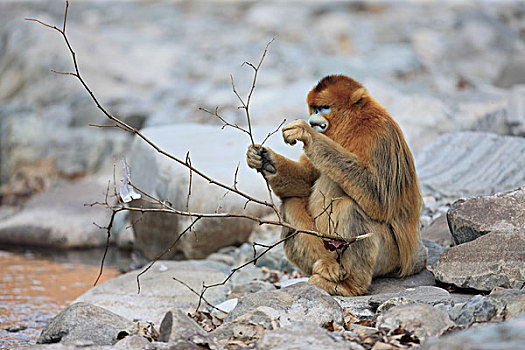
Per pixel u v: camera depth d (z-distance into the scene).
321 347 5.64
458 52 30.77
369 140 8.13
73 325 7.34
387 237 8.45
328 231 8.26
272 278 10.84
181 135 15.09
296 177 8.74
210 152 13.98
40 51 25.73
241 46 31.67
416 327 6.23
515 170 13.07
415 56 29.53
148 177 13.84
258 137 14.92
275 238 12.14
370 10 38.62
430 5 38.56
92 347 6.02
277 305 7.16
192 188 12.58
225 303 9.08
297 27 35.28
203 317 7.74
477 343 4.52
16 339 8.93
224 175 12.77
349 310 7.74
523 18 35.50
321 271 8.31
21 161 20.56
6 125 21.33
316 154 7.89
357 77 26.33
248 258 11.83
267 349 5.76
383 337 6.11
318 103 8.53
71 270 13.23
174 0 40.25
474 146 14.34
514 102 18.08
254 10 38.00
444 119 16.98
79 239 15.44
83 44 27.36
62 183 19.59
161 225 13.15
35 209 17.05
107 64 26.81
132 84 26.47
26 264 13.78
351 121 8.37
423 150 14.57
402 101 17.95
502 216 8.44
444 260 8.13
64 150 20.58
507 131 17.22
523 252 7.67
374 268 8.52
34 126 21.30
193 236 12.47
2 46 27.55
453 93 22.09
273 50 30.78
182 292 9.88
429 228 11.27
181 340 6.01
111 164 20.41
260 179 12.95
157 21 36.91
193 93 24.89
